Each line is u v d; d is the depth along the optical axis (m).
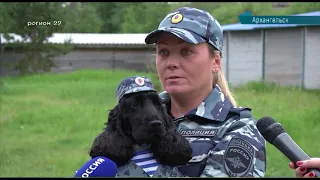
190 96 2.67
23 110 13.69
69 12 30.39
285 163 6.89
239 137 2.44
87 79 24.55
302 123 9.18
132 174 2.46
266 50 13.66
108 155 2.46
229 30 16.53
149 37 2.64
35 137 10.22
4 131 10.87
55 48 26.62
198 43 2.55
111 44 30.45
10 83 21.59
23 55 26.77
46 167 7.62
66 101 16.08
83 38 30.64
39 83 22.16
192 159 2.51
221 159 2.40
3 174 7.17
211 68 2.71
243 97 12.83
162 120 2.48
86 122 11.79
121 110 2.52
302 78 9.86
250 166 2.37
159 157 2.49
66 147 9.29
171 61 2.62
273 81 13.81
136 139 2.45
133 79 2.54
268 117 2.35
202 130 2.58
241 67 16.20
